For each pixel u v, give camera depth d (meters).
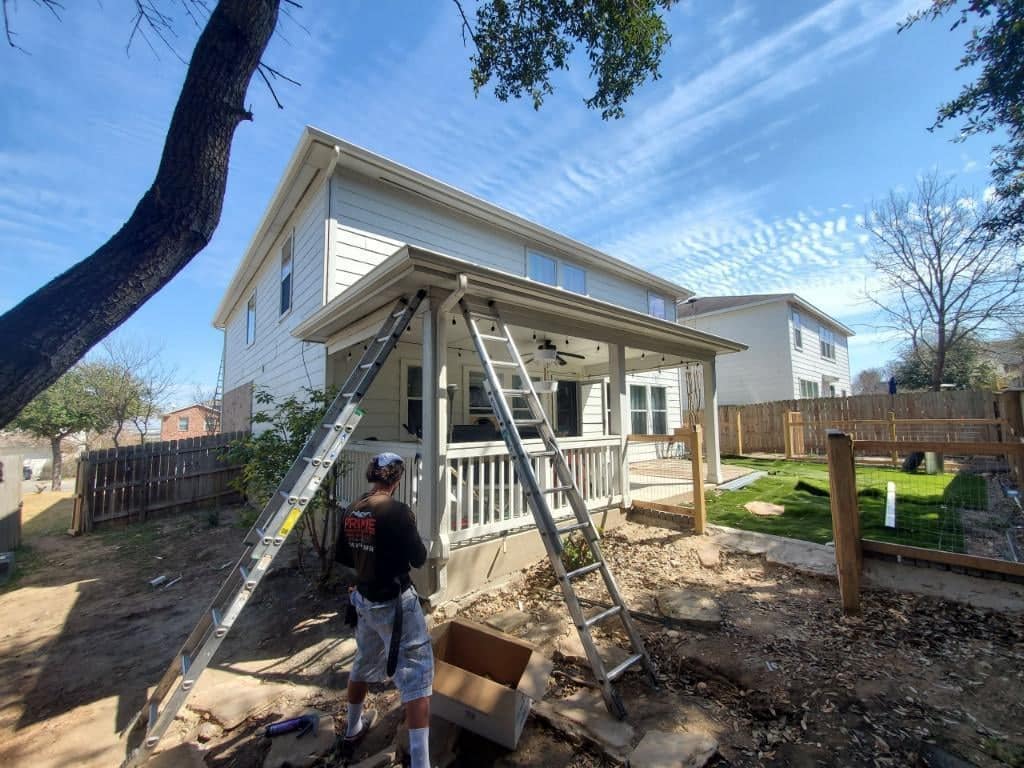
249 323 11.75
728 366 19.00
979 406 11.67
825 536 5.27
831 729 2.30
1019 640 2.98
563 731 2.42
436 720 2.52
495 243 9.09
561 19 4.14
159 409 22.45
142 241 1.95
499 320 4.63
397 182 7.33
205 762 2.39
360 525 2.42
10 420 1.68
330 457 3.38
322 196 6.83
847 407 13.55
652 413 13.56
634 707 2.57
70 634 4.07
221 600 2.88
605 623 3.61
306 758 2.37
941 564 3.54
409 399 7.34
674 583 4.31
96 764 2.43
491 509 4.68
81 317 1.80
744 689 2.68
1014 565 3.26
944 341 14.91
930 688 2.56
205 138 2.00
